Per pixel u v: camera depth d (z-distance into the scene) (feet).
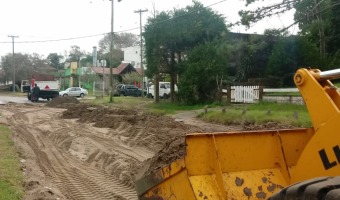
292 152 17.40
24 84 289.12
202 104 114.11
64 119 93.91
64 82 315.58
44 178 34.86
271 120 67.15
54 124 81.82
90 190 32.50
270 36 99.25
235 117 74.23
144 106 122.21
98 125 79.46
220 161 16.42
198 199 15.66
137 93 203.41
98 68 284.20
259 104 93.50
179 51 129.18
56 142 58.23
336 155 14.25
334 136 14.33
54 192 30.04
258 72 130.31
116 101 150.71
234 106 99.55
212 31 123.34
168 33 124.36
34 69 351.87
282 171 17.03
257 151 17.06
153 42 127.24
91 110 98.58
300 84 15.61
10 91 304.91
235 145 16.74
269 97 98.53
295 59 119.34
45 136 64.03
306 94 15.44
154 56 128.98
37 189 29.66
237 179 16.37
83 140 58.95
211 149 16.48
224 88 116.98
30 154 45.96
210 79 114.01
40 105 141.90
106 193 31.78
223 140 16.61
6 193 26.78
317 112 15.08
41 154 47.47
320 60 118.42
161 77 137.80
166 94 168.86
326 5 92.63
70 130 71.31
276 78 121.90
